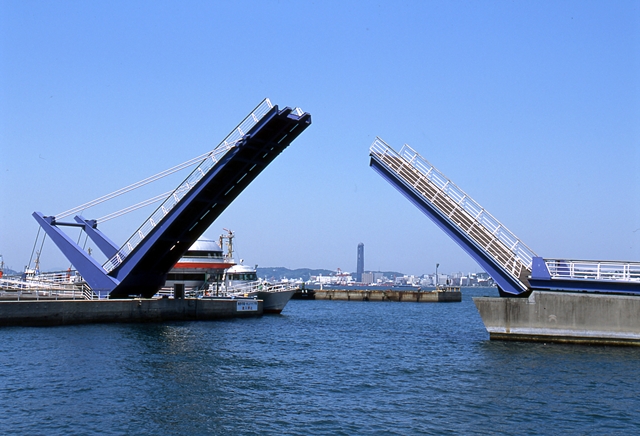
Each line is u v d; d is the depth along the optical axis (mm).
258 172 41625
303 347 33906
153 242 41188
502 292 36594
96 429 16922
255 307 55500
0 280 44688
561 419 18734
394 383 23719
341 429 17469
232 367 26422
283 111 36719
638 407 20141
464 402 20688
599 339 32688
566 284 33688
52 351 28234
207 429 17266
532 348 32188
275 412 19094
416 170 35625
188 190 39438
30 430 16656
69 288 46750
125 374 23891
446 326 50875
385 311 77312
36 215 45062
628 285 32625
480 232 34906
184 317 47625
